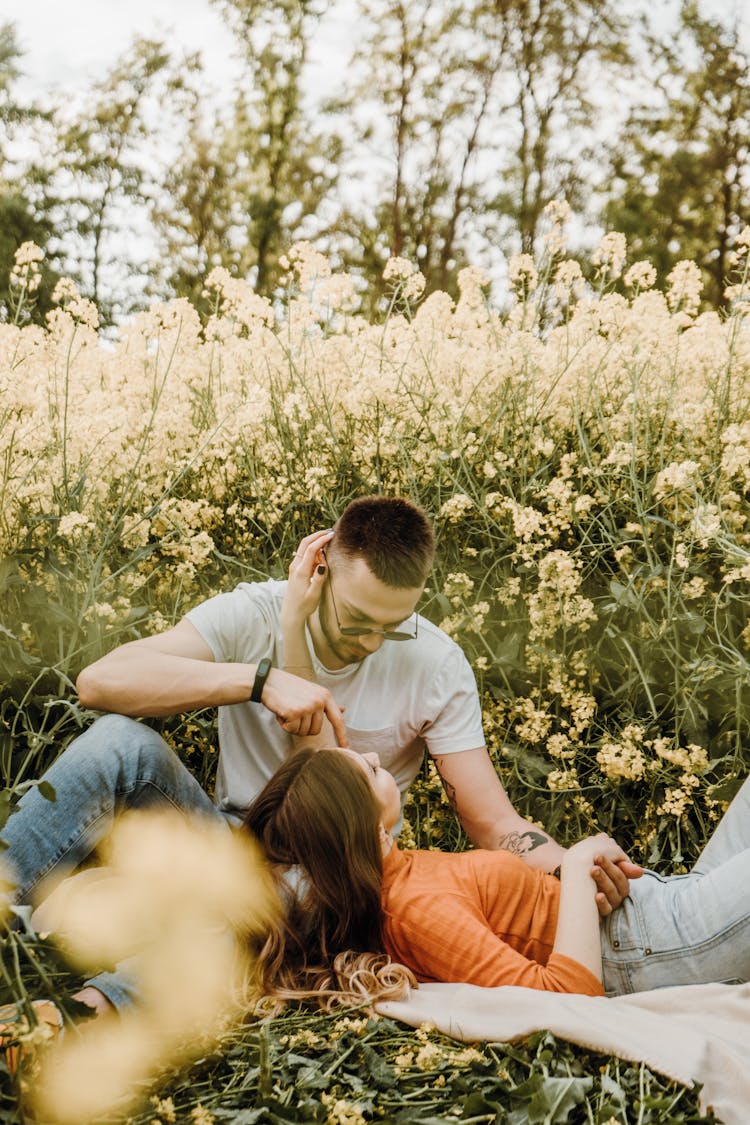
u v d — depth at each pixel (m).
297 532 3.43
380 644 2.54
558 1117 1.69
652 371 3.63
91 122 17.80
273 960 2.12
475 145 16.66
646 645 2.87
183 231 17.89
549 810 2.91
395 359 3.74
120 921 1.96
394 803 2.37
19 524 3.11
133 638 3.06
